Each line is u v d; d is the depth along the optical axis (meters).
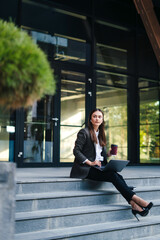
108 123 7.22
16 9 6.18
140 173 4.82
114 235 3.05
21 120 6.05
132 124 7.62
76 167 3.57
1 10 6.02
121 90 7.49
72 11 6.84
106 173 3.37
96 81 7.10
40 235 2.69
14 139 5.97
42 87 1.62
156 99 8.03
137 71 7.72
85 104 6.86
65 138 6.56
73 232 2.81
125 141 7.46
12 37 1.57
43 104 6.34
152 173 4.83
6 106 1.65
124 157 7.42
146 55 7.95
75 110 6.72
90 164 3.46
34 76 1.58
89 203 3.35
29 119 6.16
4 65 1.50
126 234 3.13
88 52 7.03
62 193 3.27
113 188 3.77
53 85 1.69
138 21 7.88
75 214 3.02
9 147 5.93
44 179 3.37
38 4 6.45
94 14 7.18
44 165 6.25
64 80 6.62
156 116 7.98
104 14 7.35
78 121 6.74
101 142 3.68
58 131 6.46
